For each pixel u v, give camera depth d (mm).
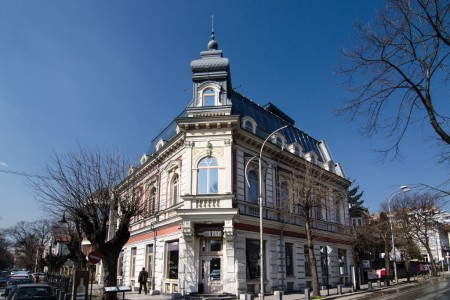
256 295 20641
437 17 7262
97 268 36875
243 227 21219
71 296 17016
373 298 20828
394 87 8086
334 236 30859
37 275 38594
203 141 21906
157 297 20812
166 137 29656
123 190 20703
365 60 8148
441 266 75125
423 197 37000
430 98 7793
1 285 44844
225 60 23984
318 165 31297
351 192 57031
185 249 20234
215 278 20062
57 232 39656
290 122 34031
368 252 37781
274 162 25859
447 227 55406
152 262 25453
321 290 25938
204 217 19750
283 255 23938
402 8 7598
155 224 25281
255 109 28141
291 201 22891
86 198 18672
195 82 23859
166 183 25281
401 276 47719
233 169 21953
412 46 7777
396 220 40000
